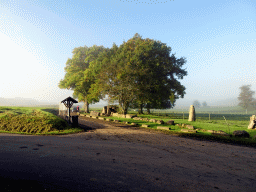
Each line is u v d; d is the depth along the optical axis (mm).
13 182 3746
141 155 6461
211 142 9508
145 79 27641
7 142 7820
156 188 3746
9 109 17141
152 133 12344
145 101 31203
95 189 3572
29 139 8844
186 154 6836
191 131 12562
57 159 5547
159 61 31922
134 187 3750
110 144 8289
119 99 27109
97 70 30375
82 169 4746
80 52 42062
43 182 3818
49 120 14258
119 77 24641
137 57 28062
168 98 37000
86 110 41688
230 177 4555
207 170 5047
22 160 5289
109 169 4836
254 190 3816
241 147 8391
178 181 4184
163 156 6426
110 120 21250
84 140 9203
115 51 32562
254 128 13711
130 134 11727
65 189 3521
